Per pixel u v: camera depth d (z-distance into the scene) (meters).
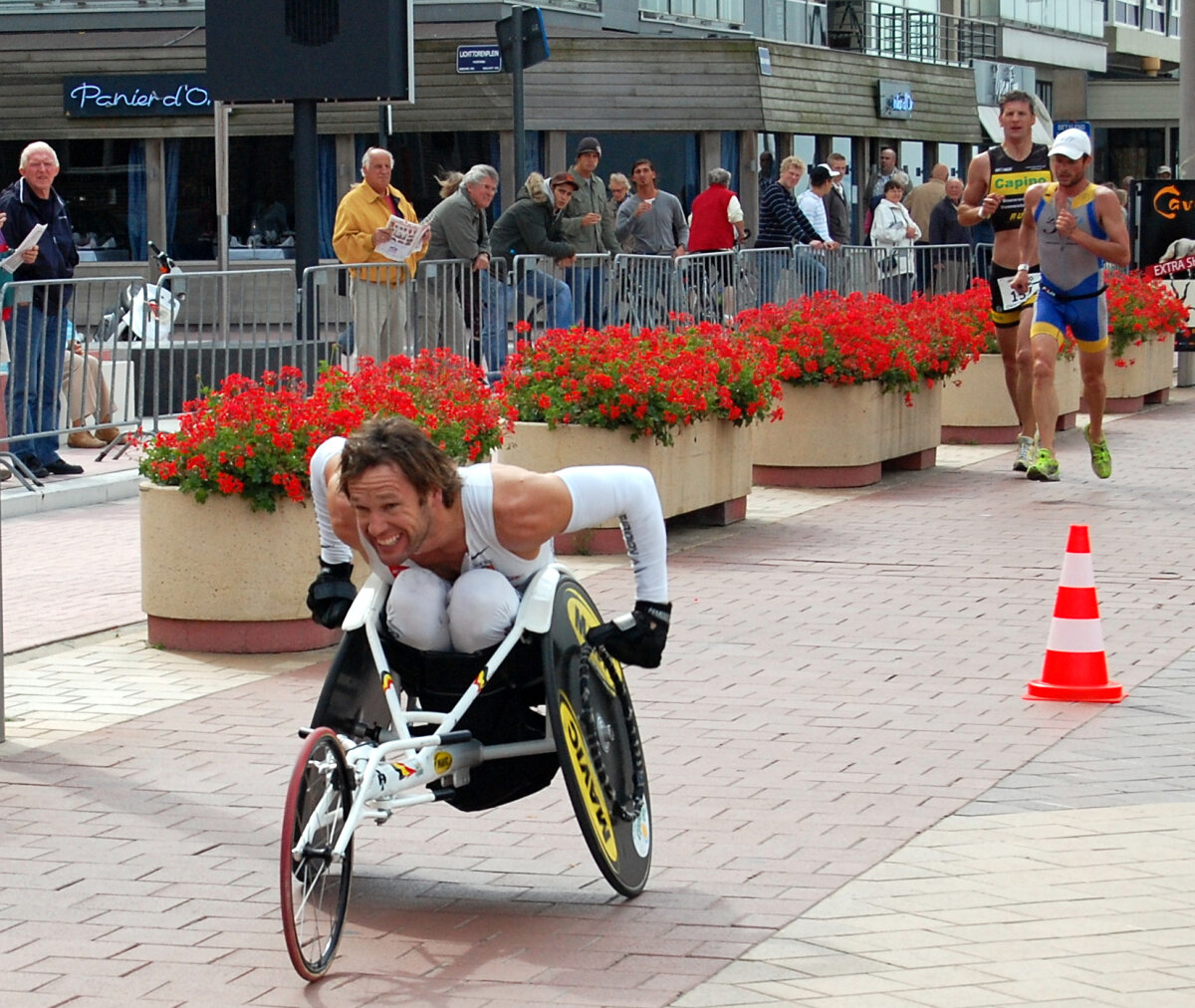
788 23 35.75
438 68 29.98
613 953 4.94
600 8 31.50
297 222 15.03
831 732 7.13
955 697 7.66
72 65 30.55
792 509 12.76
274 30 14.77
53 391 13.26
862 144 36.06
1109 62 56.78
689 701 7.60
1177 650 8.50
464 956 4.94
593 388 11.10
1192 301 20.78
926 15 39.19
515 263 14.52
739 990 4.67
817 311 13.95
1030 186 13.77
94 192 31.03
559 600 5.20
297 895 4.76
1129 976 4.73
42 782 6.57
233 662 8.40
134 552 11.20
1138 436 16.67
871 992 4.64
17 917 5.26
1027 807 6.20
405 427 4.96
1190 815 6.10
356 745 5.20
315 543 8.56
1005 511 12.52
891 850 5.77
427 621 5.18
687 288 15.24
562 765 5.01
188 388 14.59
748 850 5.78
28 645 8.63
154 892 5.46
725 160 31.64
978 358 16.30
